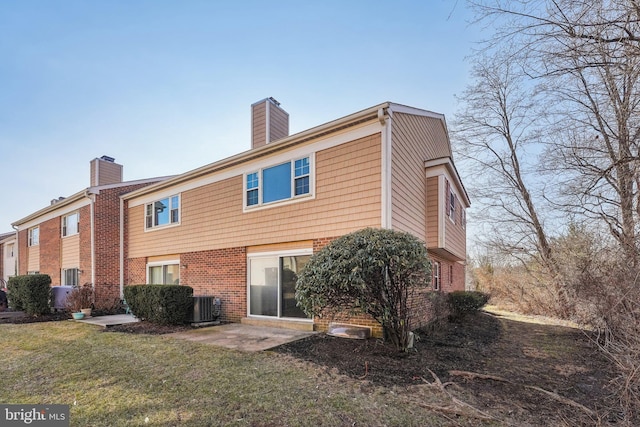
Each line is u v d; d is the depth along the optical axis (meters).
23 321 11.42
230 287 10.46
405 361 5.61
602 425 3.40
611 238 7.69
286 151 9.38
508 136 16.31
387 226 7.21
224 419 3.63
